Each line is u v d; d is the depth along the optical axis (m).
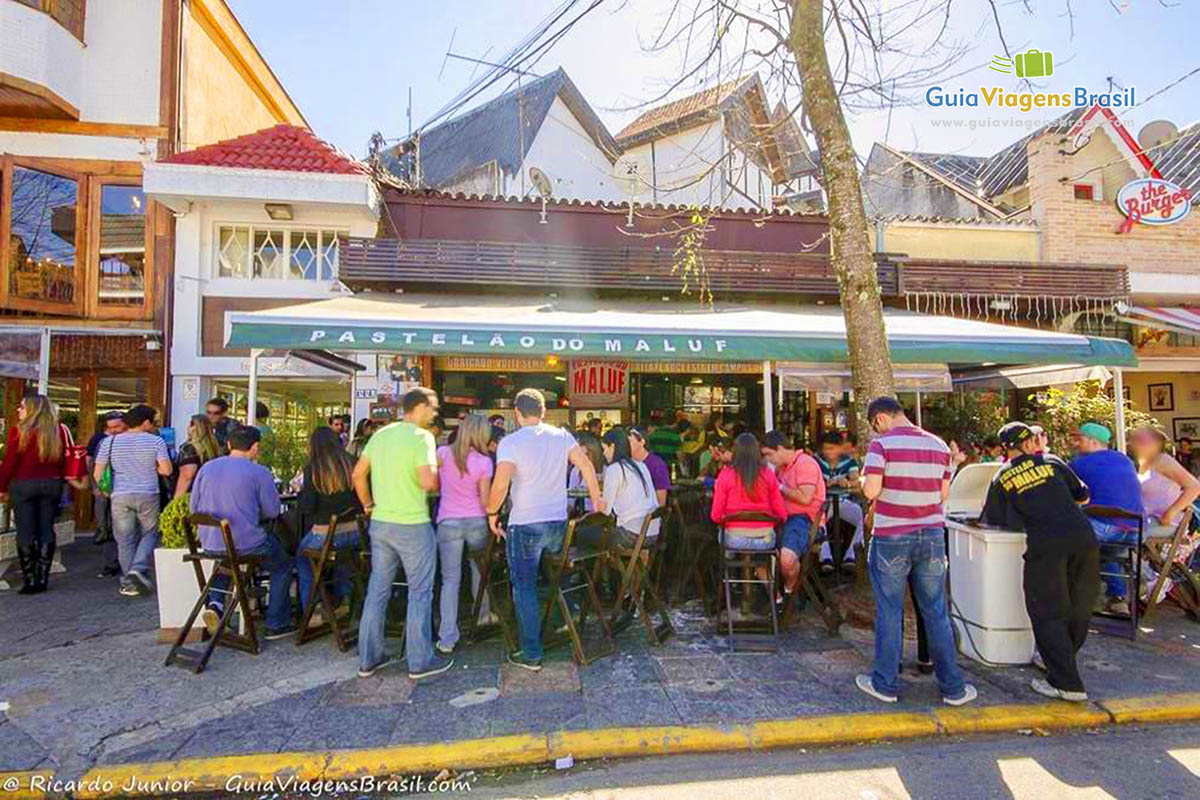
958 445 9.62
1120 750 3.82
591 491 5.00
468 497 5.17
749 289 9.74
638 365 10.52
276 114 14.91
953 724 4.03
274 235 10.27
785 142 10.50
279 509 5.61
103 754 3.75
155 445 7.09
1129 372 12.53
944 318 8.84
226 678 4.73
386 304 7.88
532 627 4.84
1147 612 6.07
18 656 5.15
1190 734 4.03
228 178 9.25
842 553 7.48
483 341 6.37
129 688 4.57
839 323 7.66
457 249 9.17
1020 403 11.38
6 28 9.15
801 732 3.92
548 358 10.34
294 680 4.70
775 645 5.24
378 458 4.75
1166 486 6.31
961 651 5.21
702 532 6.40
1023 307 10.66
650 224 10.22
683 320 7.33
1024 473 4.60
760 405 11.34
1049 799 3.32
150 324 9.94
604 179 16.47
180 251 9.85
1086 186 12.41
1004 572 4.95
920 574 4.28
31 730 4.00
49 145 10.02
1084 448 6.04
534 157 15.82
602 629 5.61
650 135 15.34
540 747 3.75
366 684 4.62
